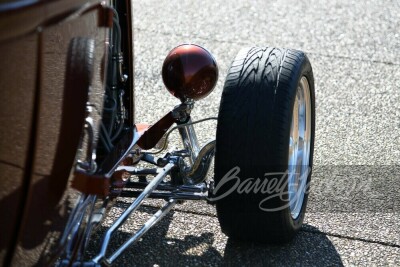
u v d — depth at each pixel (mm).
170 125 4074
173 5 8594
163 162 4016
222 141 3736
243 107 3734
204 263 4012
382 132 5828
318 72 6945
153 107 6047
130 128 4152
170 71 3996
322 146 5543
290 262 4070
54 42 2568
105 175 3061
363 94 6516
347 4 8945
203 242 4211
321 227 4453
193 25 7996
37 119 2547
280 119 3705
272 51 3996
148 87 6418
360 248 4266
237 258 4070
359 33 8016
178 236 4266
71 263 3088
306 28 8094
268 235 3982
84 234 3221
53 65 2590
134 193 4012
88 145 3021
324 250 4219
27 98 2463
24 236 2672
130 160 4012
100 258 3287
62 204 2945
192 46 4070
